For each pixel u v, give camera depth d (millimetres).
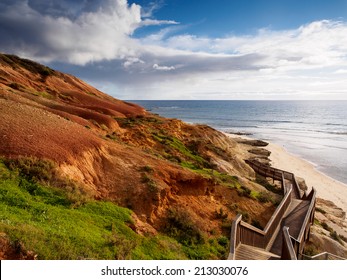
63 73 64125
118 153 16688
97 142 16172
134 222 11203
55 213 9438
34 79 48906
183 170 17781
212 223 14766
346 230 23750
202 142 33531
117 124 31562
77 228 9023
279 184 28406
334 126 99812
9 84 34719
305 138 72500
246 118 130125
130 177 14531
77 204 10570
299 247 12297
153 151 24766
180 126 39906
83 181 12812
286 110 189875
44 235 7574
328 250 17922
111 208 11438
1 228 6906
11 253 6383
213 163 27625
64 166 12570
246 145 54344
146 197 13305
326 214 25844
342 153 55219
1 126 13719
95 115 30359
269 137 73562
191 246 11922
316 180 37344
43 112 18656
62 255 7059
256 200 20094
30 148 12547
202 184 17156
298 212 18875
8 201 9180
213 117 133750
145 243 10312
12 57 52562
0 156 11438
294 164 44750
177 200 14859
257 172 32406
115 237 9492
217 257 11789
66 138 15008
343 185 36219
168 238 11703
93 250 8078
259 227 17094
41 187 10617
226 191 19484
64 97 45031
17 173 10758
